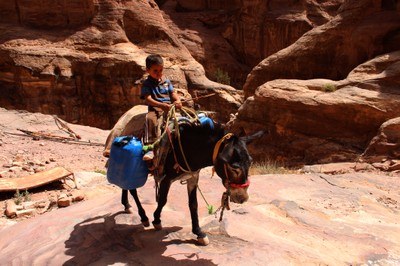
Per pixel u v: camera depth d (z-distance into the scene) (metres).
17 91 32.34
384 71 16.11
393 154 12.66
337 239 5.61
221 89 35.81
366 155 13.33
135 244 5.12
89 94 33.88
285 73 22.73
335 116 15.58
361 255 5.18
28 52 32.31
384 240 5.63
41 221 6.26
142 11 36.91
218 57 45.03
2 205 8.38
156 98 5.13
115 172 5.08
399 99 14.74
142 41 37.06
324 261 4.83
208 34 46.00
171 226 5.68
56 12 35.00
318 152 15.62
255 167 12.72
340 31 21.16
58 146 15.53
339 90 16.14
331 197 7.71
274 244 5.16
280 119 17.06
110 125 34.06
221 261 4.64
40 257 4.95
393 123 13.10
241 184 4.26
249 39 45.66
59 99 32.78
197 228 5.09
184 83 35.78
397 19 19.42
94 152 15.23
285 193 7.73
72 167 12.41
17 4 34.47
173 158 4.85
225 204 4.49
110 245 5.12
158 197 5.23
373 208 7.34
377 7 20.67
